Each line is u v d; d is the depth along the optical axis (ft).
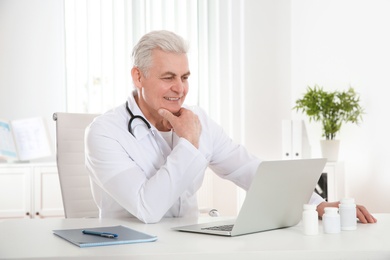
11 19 16.90
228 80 18.01
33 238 5.48
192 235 5.56
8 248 4.93
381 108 13.56
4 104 16.87
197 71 17.83
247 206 5.44
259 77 17.44
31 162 16.26
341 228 5.88
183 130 6.73
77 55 16.99
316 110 14.42
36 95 17.03
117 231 5.64
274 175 5.54
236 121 17.71
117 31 17.16
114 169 6.72
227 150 7.97
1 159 16.42
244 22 17.34
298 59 17.19
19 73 16.97
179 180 6.50
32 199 15.17
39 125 16.03
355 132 14.56
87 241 5.09
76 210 9.11
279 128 17.58
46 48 17.11
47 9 17.08
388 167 13.35
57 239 5.40
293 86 17.51
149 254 4.59
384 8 13.41
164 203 6.46
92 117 9.61
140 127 7.14
